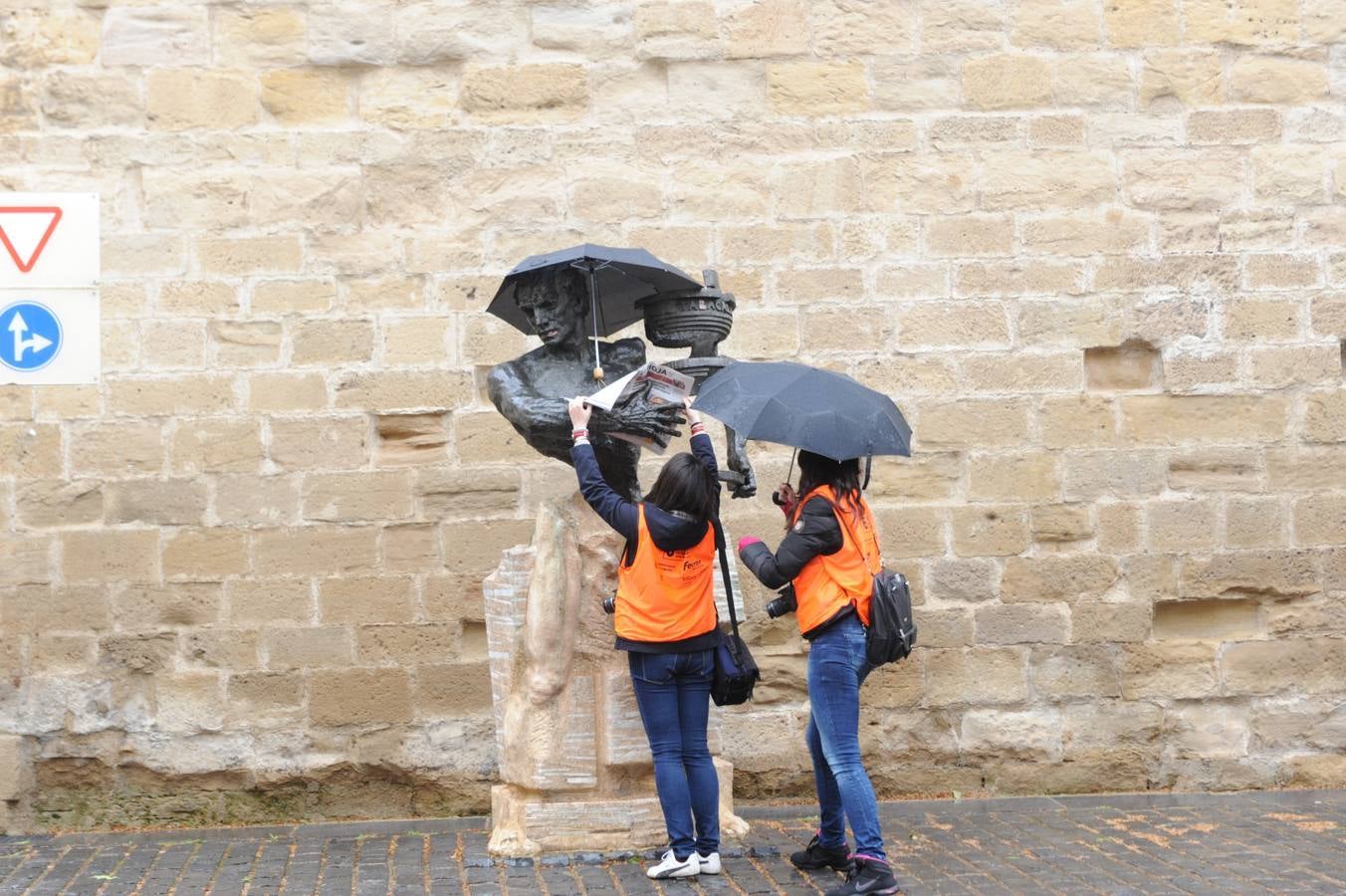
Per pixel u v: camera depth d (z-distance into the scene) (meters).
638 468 8.08
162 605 7.84
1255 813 7.44
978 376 8.22
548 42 8.19
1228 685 8.21
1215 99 8.36
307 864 6.64
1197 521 8.23
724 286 8.16
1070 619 8.17
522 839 6.50
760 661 8.09
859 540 5.76
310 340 7.98
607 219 8.15
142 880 6.39
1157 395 8.27
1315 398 8.29
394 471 7.97
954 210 8.26
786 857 6.48
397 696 7.91
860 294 8.21
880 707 8.11
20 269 7.88
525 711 6.57
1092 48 8.34
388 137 8.09
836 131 8.26
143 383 7.90
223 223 7.99
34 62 7.97
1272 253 8.32
